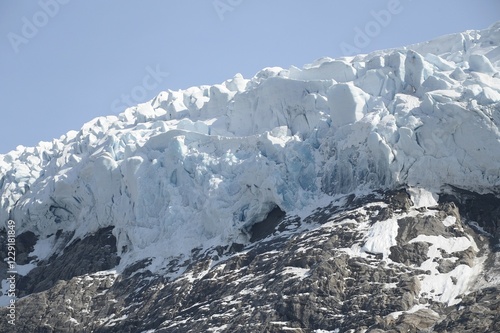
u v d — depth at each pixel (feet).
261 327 483.92
